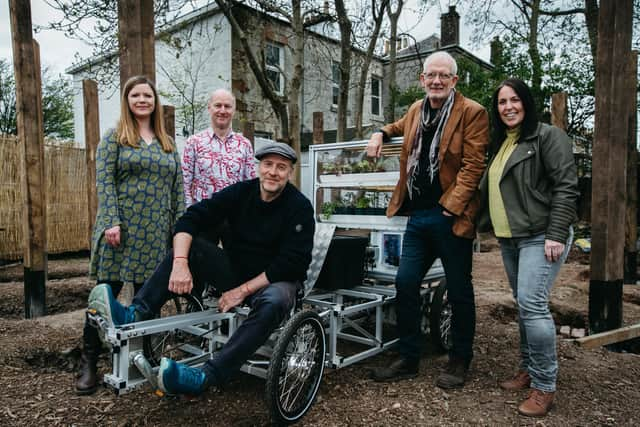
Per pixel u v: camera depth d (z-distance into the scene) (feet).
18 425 7.76
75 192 27.14
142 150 9.16
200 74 41.27
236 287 8.75
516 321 15.64
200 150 11.25
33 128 14.28
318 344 8.74
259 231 8.81
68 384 9.47
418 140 9.91
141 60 11.59
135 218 9.05
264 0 28.81
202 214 8.68
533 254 8.45
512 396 9.22
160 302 8.19
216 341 9.45
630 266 21.18
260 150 8.48
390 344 10.97
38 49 14.71
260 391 9.29
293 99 25.26
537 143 8.45
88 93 15.15
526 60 33.47
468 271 9.82
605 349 12.09
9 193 24.31
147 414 8.26
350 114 49.03
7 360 10.59
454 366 9.80
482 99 32.58
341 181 12.69
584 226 33.09
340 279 10.90
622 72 12.53
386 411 8.54
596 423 8.21
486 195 9.26
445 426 8.01
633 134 20.75
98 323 7.47
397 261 11.66
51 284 18.21
